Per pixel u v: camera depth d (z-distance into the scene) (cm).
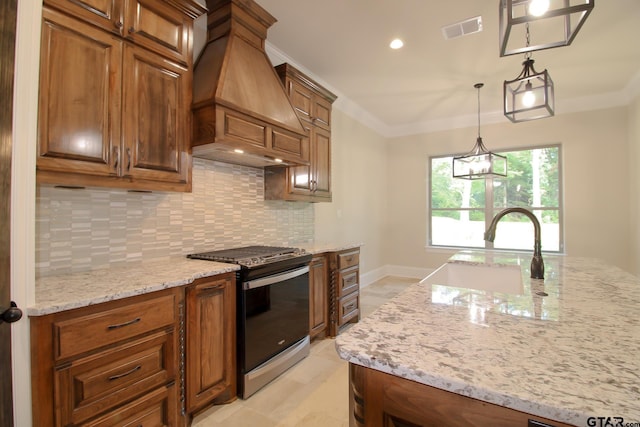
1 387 105
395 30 272
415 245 555
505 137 483
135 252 200
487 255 244
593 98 425
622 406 49
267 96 236
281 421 179
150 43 173
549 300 109
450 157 536
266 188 296
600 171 425
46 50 134
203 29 244
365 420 69
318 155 326
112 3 157
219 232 255
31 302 116
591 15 247
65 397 121
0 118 106
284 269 233
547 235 464
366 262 507
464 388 56
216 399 194
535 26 261
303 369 238
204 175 244
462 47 300
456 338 75
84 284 147
